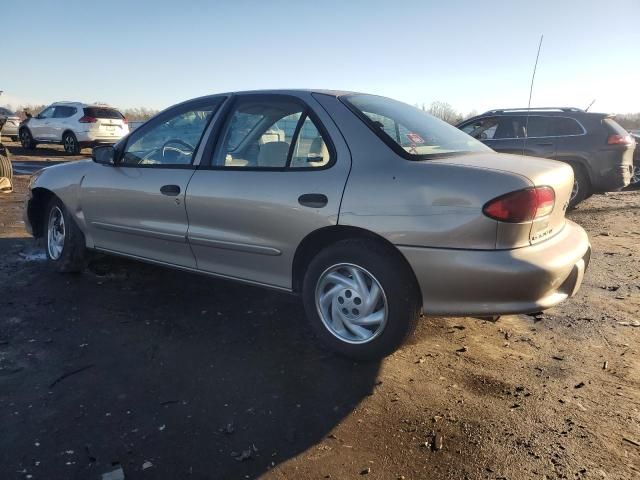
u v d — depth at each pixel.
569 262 3.05
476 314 2.96
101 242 4.68
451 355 3.49
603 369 3.31
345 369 3.28
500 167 3.03
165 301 4.36
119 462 2.41
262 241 3.54
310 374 3.21
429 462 2.44
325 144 3.38
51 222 5.12
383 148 3.22
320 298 3.40
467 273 2.87
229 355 3.44
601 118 8.77
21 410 2.79
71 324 3.87
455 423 2.73
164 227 4.10
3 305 4.19
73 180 4.77
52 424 2.68
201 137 3.99
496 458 2.46
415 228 2.96
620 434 2.63
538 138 9.09
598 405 2.89
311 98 3.58
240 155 3.75
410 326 3.13
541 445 2.55
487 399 2.96
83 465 2.38
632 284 4.99
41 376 3.14
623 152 8.71
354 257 3.19
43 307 4.17
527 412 2.83
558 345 3.66
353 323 3.29
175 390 3.02
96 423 2.69
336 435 2.63
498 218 2.82
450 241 2.89
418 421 2.75
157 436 2.60
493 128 9.60
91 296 4.43
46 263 5.34
